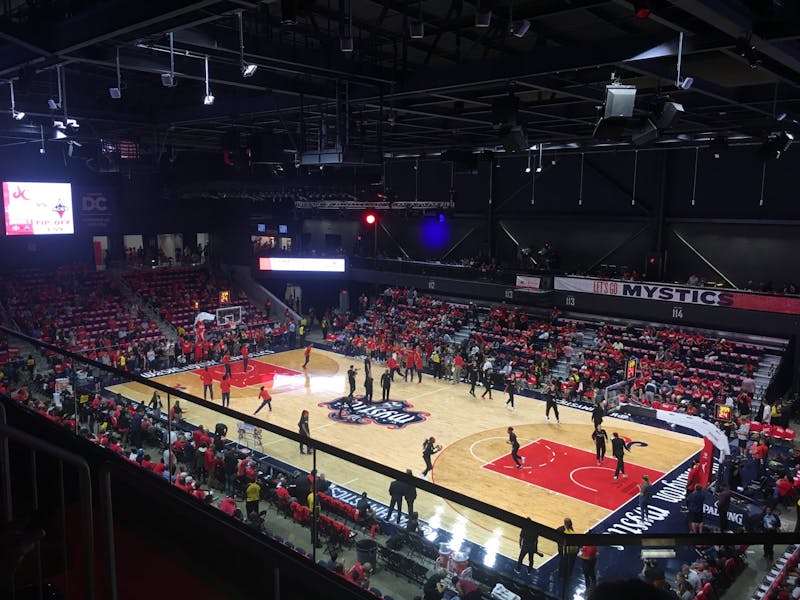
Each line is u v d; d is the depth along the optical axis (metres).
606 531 16.03
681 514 16.89
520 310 35.75
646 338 29.88
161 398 9.56
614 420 24.58
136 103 23.11
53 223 36.72
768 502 17.27
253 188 37.34
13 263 38.47
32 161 37.00
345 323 39.97
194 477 9.59
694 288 28.72
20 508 6.28
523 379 28.83
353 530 10.13
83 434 8.65
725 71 12.53
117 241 43.06
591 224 34.78
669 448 21.59
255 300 43.41
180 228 44.53
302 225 47.00
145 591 5.25
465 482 18.88
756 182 29.08
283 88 15.80
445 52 14.58
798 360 26.30
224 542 5.34
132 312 36.78
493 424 24.14
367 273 40.59
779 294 26.61
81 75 19.47
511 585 8.10
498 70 12.74
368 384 26.77
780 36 9.08
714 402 24.16
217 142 32.53
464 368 30.38
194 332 35.44
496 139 28.83
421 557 9.66
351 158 15.50
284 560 3.08
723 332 29.38
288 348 37.19
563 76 13.92
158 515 5.90
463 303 38.34
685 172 31.08
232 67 14.91
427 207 38.19
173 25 9.37
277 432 5.53
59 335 32.09
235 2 8.38
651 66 12.12
